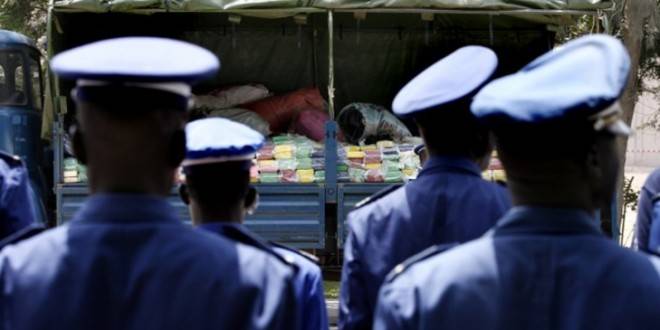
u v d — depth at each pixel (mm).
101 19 8211
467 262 1658
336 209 7207
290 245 6988
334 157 6969
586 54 1704
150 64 1690
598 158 1683
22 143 7844
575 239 1655
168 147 1744
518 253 1647
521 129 1654
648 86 12516
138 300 1626
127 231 1681
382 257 2691
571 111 1610
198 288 1631
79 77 1665
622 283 1599
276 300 1681
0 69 7816
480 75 2631
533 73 1729
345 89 9094
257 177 6977
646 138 17922
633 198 11062
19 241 1946
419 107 2646
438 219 2670
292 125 8289
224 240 1755
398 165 7039
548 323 1598
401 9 7008
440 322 1622
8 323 1646
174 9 6906
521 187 1705
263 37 8828
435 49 9008
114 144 1698
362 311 2734
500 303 1612
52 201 8117
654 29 9711
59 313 1621
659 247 3018
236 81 8945
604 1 7043
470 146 2709
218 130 2660
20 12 12852
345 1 6934
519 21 8461
